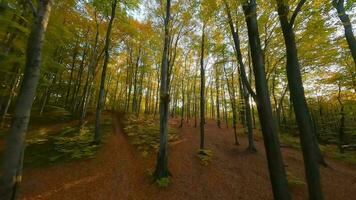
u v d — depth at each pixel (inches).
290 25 224.4
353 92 700.0
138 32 773.9
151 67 1093.1
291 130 970.7
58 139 539.5
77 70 979.3
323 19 338.3
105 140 569.0
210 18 354.0
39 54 164.7
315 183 191.6
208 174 421.4
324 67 622.8
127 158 474.3
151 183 371.6
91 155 462.0
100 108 550.6
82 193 333.1
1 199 137.4
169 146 573.9
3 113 586.2
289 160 516.7
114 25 711.1
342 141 732.7
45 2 175.0
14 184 145.3
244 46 573.0
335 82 688.4
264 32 441.4
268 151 179.3
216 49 561.6
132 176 395.2
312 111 1015.0
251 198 338.0
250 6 213.8
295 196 341.1
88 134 595.5
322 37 426.3
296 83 218.5
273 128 183.0
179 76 1111.0
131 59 1090.7
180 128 849.5
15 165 146.3
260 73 195.6
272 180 173.9
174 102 1363.2
